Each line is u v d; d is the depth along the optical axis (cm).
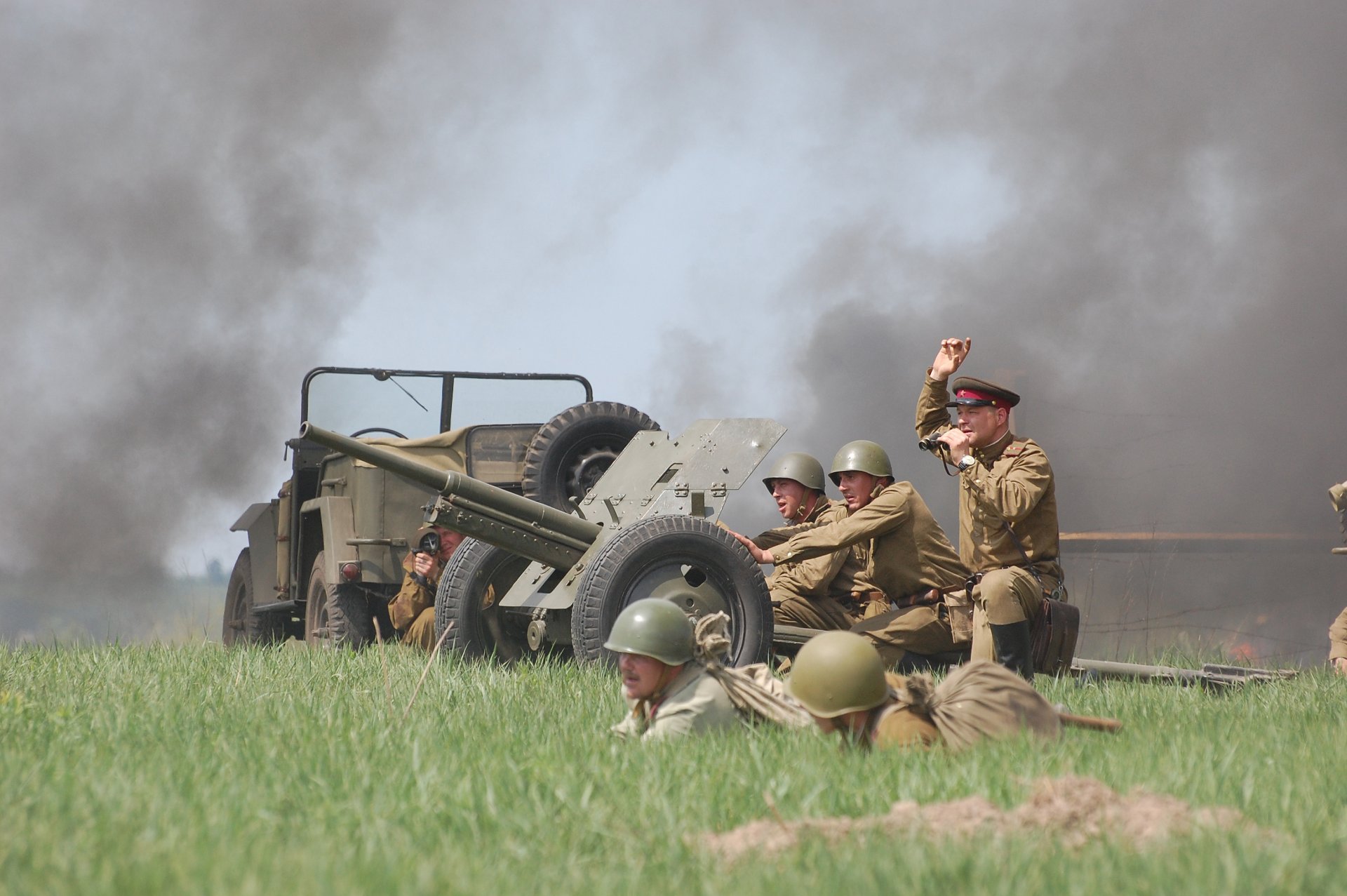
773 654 2962
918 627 2800
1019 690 1655
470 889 1017
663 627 1745
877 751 1522
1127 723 1905
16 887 998
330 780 1424
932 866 1059
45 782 1391
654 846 1183
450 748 1631
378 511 3950
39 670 2662
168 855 1081
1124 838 1158
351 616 3941
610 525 3184
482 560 3275
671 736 1694
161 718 1859
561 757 1570
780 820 1208
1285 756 1580
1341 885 1026
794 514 3198
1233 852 1080
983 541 2600
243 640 5106
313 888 986
